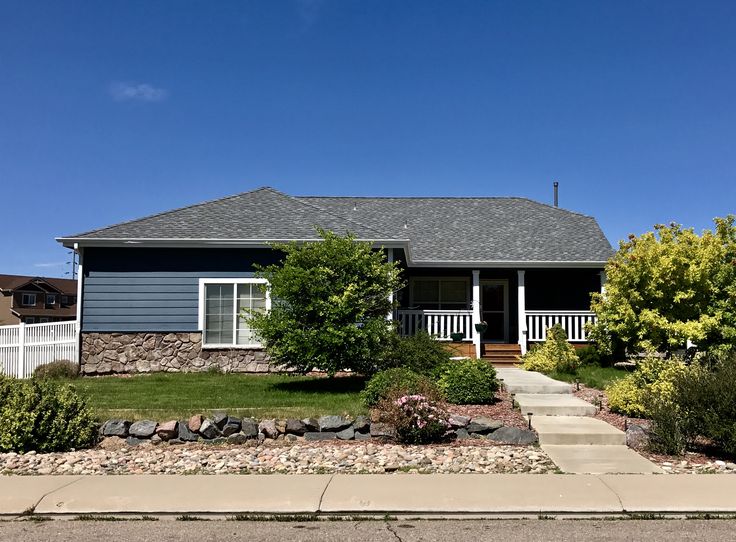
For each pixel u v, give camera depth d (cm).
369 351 1276
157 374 1628
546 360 1592
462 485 709
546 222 2277
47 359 1698
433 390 995
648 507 631
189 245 1670
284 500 660
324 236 1396
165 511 636
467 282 2123
